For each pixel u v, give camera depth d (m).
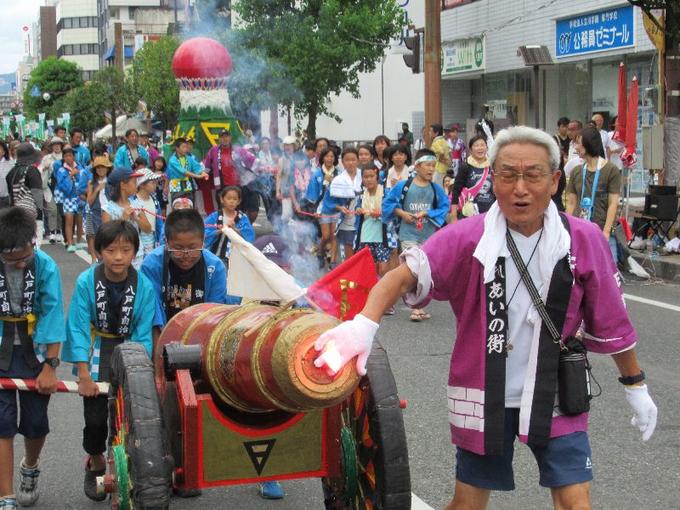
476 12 25.94
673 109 15.02
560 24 22.33
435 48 19.64
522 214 3.66
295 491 5.86
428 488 5.75
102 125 59.59
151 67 40.56
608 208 11.87
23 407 5.29
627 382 3.96
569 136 16.81
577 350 3.75
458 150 20.06
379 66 32.62
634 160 14.91
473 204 11.06
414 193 10.84
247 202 17.83
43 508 5.53
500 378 3.70
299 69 24.09
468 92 28.33
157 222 10.01
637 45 19.62
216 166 17.84
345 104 33.91
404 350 9.44
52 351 5.19
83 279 5.32
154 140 34.59
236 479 4.31
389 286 3.70
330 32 24.09
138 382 4.25
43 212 19.38
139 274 5.39
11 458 5.15
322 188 15.16
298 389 3.54
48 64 103.69
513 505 5.53
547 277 3.68
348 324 3.56
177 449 4.39
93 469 5.57
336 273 4.19
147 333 5.40
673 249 14.39
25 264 5.11
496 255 3.70
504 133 3.71
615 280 3.79
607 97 21.59
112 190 9.45
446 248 3.75
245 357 3.88
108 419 5.21
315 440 4.39
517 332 3.72
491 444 3.71
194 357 4.25
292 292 4.09
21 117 83.06
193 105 21.11
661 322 10.52
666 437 6.64
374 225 11.47
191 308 4.87
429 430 6.86
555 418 3.73
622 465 6.10
